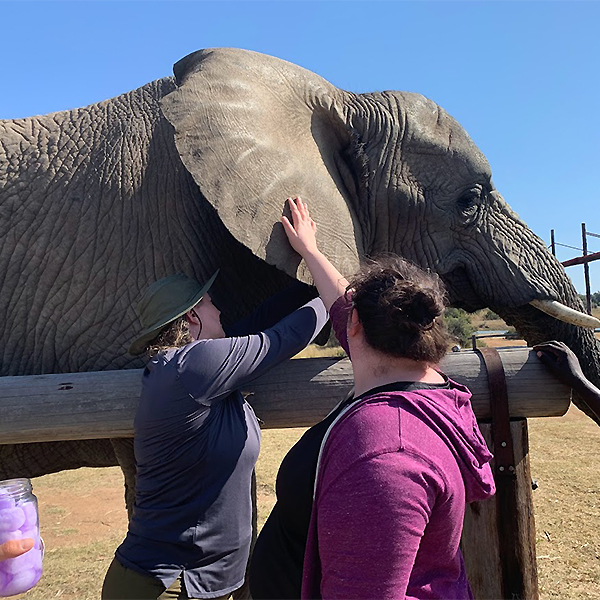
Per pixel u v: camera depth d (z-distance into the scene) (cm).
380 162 360
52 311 320
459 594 149
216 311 233
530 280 371
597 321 366
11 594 194
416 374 156
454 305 392
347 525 133
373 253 366
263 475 745
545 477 709
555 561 496
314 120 341
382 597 129
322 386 241
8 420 230
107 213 321
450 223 368
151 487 207
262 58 330
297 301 298
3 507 192
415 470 133
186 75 307
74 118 354
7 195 329
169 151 326
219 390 200
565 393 231
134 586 203
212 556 207
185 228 320
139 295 315
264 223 277
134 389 235
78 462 367
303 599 153
